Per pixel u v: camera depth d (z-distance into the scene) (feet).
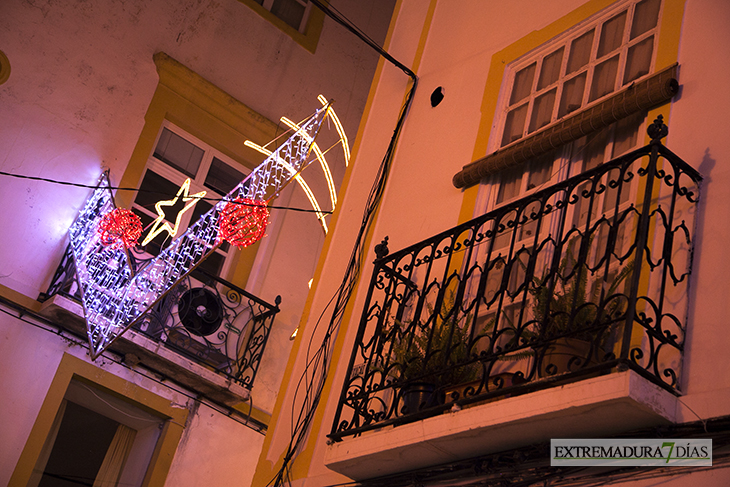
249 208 26.68
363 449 13.56
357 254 18.98
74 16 28.81
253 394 28.81
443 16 21.29
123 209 26.45
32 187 26.32
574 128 14.56
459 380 13.30
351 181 20.79
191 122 30.73
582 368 10.51
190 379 27.07
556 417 10.73
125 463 27.12
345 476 14.83
